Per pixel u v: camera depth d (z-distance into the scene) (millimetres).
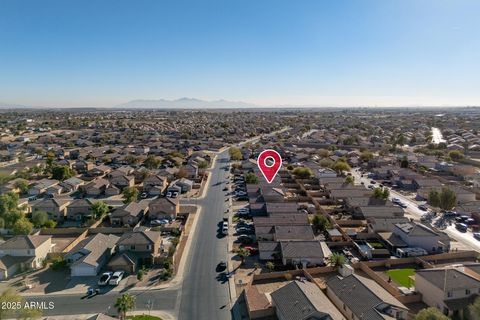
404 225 65688
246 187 98000
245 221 75375
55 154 152250
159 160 132375
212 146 183250
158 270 54094
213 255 59219
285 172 120375
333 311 39250
